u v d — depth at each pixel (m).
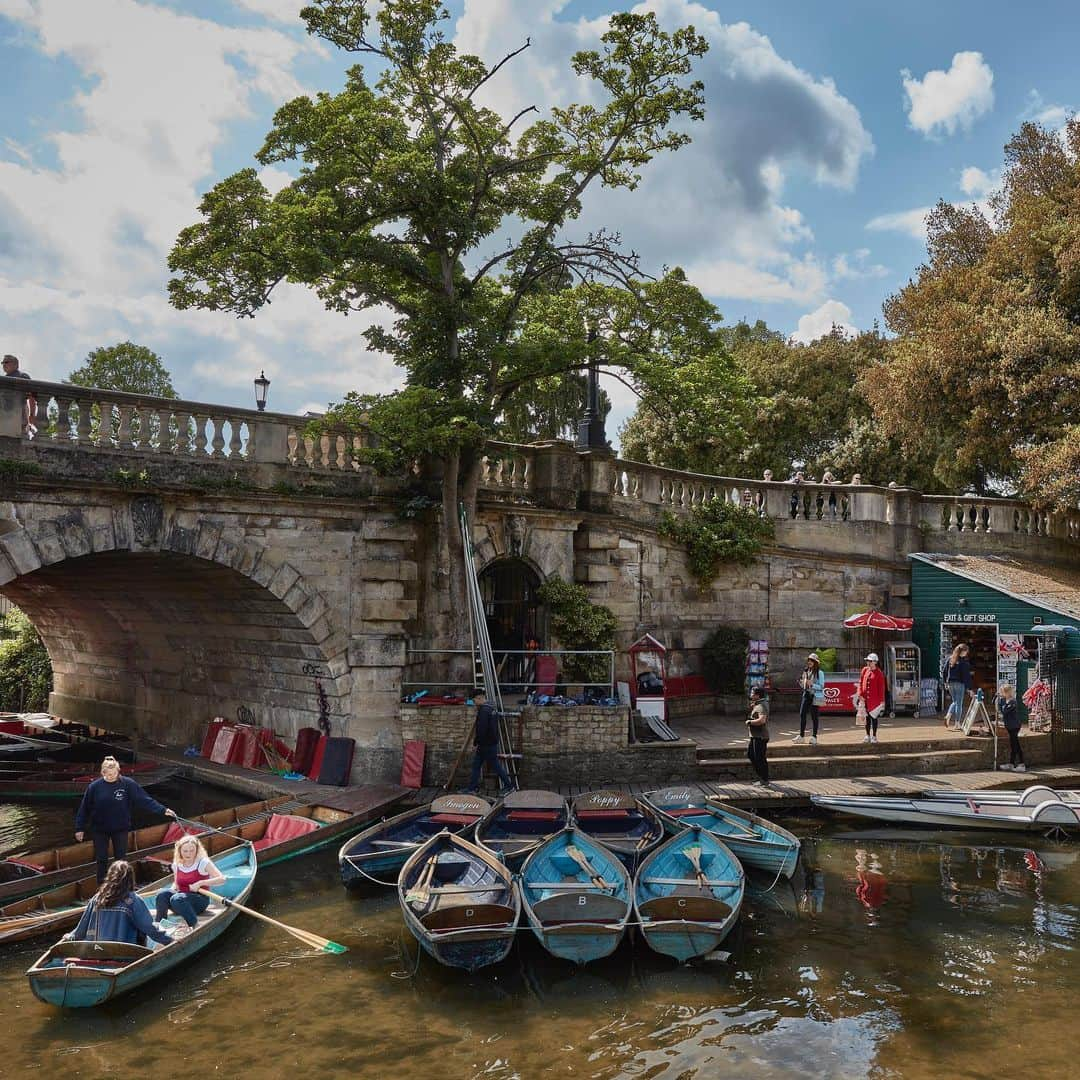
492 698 17.00
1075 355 23.23
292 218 15.09
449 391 16.89
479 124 17.50
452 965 9.98
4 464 13.48
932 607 23.84
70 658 26.11
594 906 10.40
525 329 18.42
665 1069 8.25
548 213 18.09
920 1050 8.59
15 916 10.68
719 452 33.34
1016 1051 8.57
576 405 34.34
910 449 28.83
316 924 11.48
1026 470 23.50
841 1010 9.38
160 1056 8.45
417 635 18.23
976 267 27.02
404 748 16.89
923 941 11.13
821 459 33.09
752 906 12.32
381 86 16.98
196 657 21.36
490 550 19.08
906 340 29.53
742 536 22.84
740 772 17.72
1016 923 11.72
